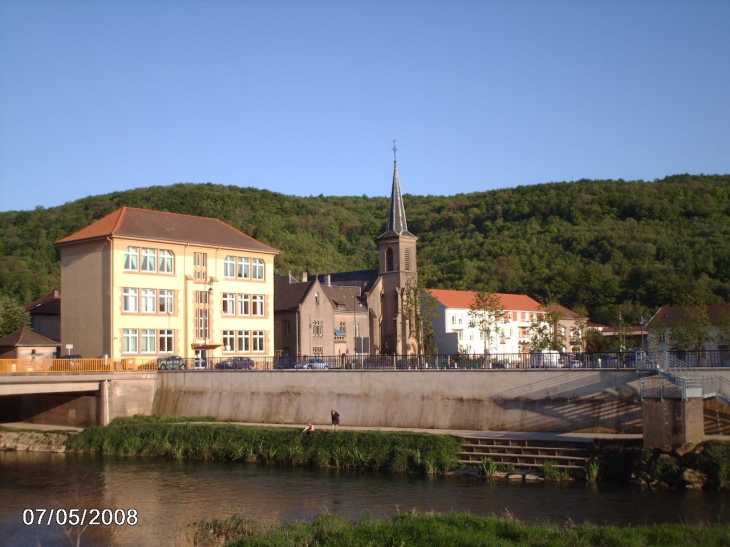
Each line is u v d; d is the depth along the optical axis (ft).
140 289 211.61
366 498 117.91
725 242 426.10
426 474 135.23
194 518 108.78
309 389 176.14
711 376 137.18
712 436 130.11
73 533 102.06
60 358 194.59
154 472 143.23
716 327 272.31
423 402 162.71
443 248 545.85
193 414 189.98
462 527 83.87
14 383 168.66
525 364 166.30
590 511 104.78
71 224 493.36
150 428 168.66
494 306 283.38
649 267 411.95
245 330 237.86
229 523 98.02
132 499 121.29
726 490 113.91
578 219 531.09
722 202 511.81
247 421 182.19
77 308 213.87
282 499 119.03
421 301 294.25
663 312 322.75
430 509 108.47
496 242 515.91
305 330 278.05
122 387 189.37
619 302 405.18
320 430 153.58
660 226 490.49
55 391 176.55
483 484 125.39
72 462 155.63
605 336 323.78
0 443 177.37
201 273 228.02
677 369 141.28
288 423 176.35
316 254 551.59
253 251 241.14
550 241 499.51
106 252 208.03
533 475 128.06
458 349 335.26
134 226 214.69
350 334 309.83
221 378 188.03
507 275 453.17
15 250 459.32
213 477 137.49
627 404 142.92
